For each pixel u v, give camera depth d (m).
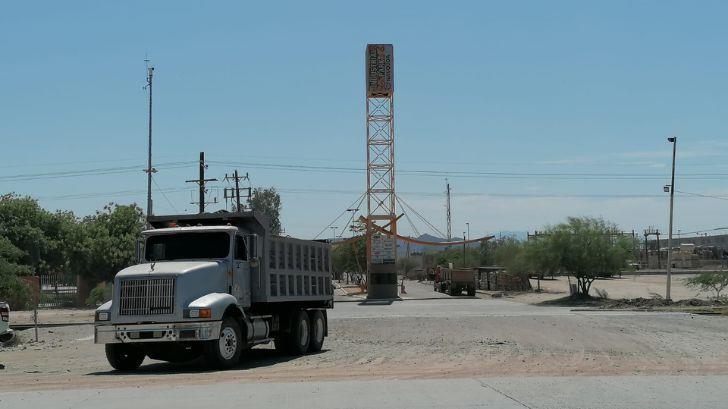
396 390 13.11
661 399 11.99
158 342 17.58
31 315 48.97
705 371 16.89
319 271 24.42
